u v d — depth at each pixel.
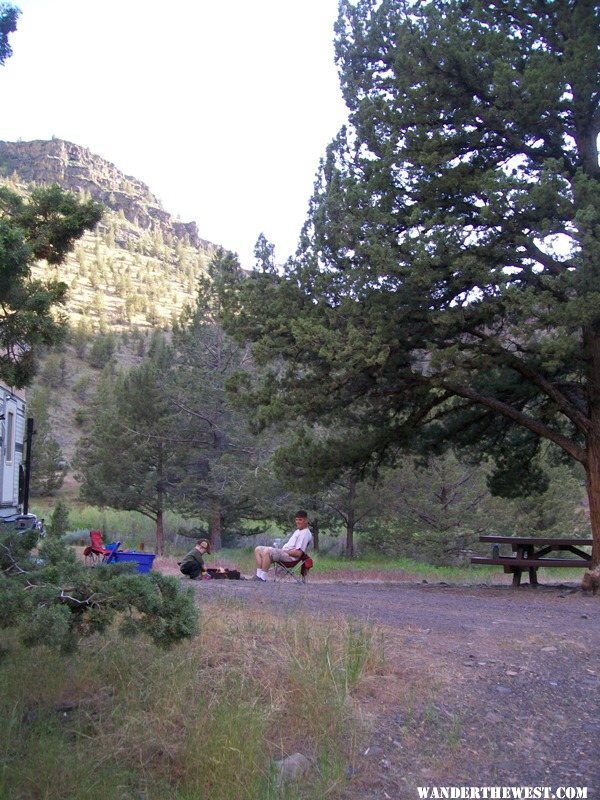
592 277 10.66
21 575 4.64
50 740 4.31
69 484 50.09
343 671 5.64
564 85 11.92
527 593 12.32
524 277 12.23
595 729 5.32
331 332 11.81
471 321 12.34
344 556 31.80
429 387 13.14
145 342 98.81
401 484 28.78
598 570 12.19
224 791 4.07
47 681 5.15
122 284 148.38
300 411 13.03
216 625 6.57
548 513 28.72
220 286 14.04
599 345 12.80
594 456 12.98
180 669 5.32
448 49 11.96
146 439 30.88
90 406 38.91
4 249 5.13
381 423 14.47
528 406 15.66
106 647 5.61
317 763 4.52
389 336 11.95
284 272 13.33
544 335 12.06
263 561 12.42
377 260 11.50
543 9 12.81
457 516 28.42
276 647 6.07
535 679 6.17
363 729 4.95
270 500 29.91
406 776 4.55
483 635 7.50
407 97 12.55
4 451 11.89
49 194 5.98
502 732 5.18
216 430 30.31
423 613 8.68
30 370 6.32
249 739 4.46
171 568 20.64
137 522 37.84
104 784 3.97
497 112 12.09
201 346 30.61
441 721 5.23
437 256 11.40
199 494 30.89
